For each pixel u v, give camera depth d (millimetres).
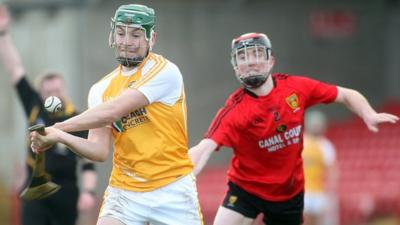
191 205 21172
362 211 56938
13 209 59188
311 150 46312
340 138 72625
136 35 20062
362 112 24969
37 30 64125
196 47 67750
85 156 20344
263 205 25516
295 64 72875
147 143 20484
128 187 20828
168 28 66812
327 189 47906
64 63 62781
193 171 22656
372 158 69188
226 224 25547
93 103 20812
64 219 31484
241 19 69625
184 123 20891
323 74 74250
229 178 25797
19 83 30938
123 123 20438
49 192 20828
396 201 57844
